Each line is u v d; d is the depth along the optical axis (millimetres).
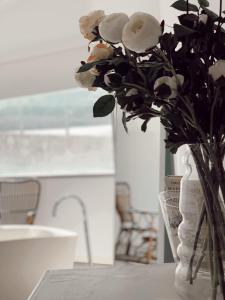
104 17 1088
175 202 1266
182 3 1119
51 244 3072
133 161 3428
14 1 4676
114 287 1366
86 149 5727
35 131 5934
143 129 1174
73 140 5789
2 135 5992
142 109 1093
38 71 4812
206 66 1040
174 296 1270
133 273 1535
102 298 1258
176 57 1043
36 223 5660
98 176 5441
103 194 5387
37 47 4727
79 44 4395
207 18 1050
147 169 3309
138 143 3352
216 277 1102
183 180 1190
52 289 1352
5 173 5996
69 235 3207
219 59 1047
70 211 5547
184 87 1006
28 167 5945
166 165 2170
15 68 4996
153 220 3293
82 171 5723
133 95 1069
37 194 5355
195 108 1030
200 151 1083
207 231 1125
